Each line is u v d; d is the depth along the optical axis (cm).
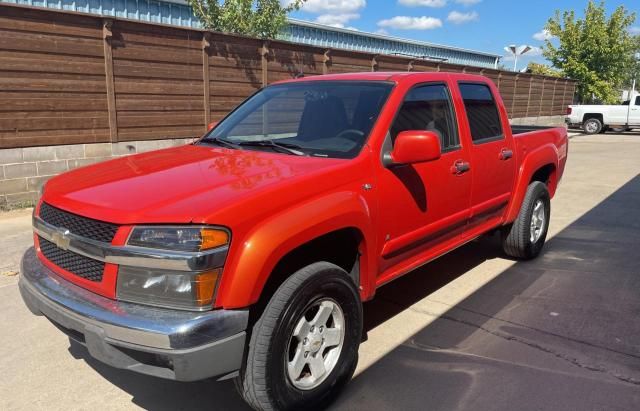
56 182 323
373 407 304
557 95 2547
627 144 1967
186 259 240
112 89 809
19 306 436
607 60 2830
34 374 338
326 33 1797
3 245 583
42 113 741
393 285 493
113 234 256
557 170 600
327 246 323
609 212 793
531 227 547
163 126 891
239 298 250
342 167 317
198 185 282
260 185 279
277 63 1071
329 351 306
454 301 455
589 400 309
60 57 745
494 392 318
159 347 238
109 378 335
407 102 379
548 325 407
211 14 1128
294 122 391
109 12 1121
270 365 263
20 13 696
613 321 414
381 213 340
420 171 372
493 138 474
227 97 988
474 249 603
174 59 885
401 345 376
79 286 274
